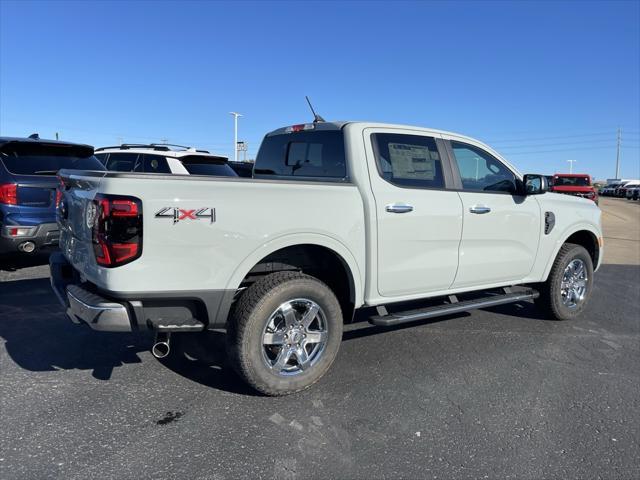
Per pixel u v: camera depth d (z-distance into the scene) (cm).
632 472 285
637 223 2266
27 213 659
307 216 363
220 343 470
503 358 454
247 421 329
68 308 356
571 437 320
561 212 551
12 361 416
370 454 295
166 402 352
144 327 326
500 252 494
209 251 328
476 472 281
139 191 309
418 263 430
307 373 368
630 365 446
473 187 479
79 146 731
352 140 410
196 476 270
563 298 574
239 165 1388
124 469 274
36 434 306
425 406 357
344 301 415
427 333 518
